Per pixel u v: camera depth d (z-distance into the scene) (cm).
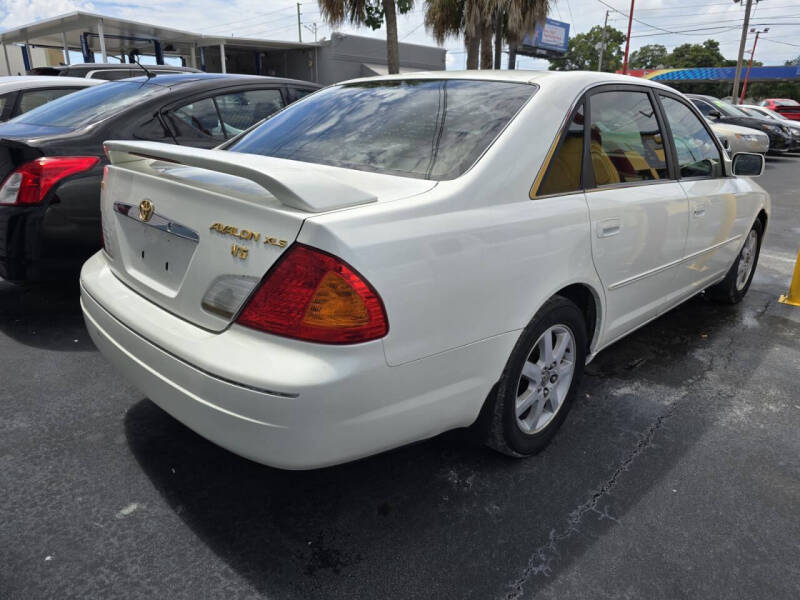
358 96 266
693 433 267
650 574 183
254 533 194
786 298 473
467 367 191
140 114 389
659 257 294
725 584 180
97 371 301
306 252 156
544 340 229
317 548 189
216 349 165
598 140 253
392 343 165
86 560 179
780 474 238
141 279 206
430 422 186
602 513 210
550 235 213
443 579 178
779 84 7181
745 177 425
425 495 216
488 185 197
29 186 326
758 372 334
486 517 206
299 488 218
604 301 257
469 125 219
